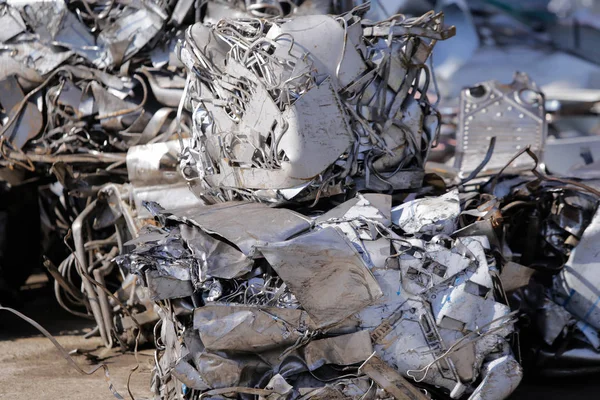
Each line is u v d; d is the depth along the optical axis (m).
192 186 8.13
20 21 10.13
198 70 7.67
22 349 9.41
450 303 6.42
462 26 17.69
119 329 9.30
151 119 9.80
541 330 7.80
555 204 8.45
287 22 7.12
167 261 6.54
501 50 17.72
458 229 7.14
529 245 8.37
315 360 6.35
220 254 6.51
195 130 7.76
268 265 6.54
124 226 9.49
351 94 7.17
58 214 10.92
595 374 8.24
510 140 11.23
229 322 6.20
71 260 10.08
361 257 6.34
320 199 7.32
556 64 17.31
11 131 10.24
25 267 11.68
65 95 10.05
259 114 6.93
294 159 6.78
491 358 6.57
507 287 7.45
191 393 6.56
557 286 8.01
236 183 7.37
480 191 8.99
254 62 6.97
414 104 7.62
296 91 6.87
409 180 7.69
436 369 6.44
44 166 10.73
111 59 9.90
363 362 6.34
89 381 8.19
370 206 6.84
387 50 7.21
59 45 10.03
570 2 18.92
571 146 12.23
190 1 9.77
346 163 7.12
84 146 10.31
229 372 6.25
